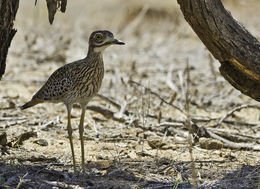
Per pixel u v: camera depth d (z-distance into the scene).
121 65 18.77
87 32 23.47
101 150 10.47
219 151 10.41
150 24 25.83
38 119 12.84
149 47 21.73
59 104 14.60
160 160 9.54
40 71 18.61
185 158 9.88
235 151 10.52
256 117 13.91
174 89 15.71
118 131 11.98
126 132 11.88
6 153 9.64
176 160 9.68
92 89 9.30
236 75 9.12
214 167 9.26
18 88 16.23
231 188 8.07
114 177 8.55
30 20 22.94
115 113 12.62
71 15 25.30
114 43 9.12
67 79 9.28
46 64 19.44
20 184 7.71
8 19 8.84
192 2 8.45
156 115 12.96
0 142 10.05
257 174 8.78
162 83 16.81
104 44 9.10
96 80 9.27
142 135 11.66
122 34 23.66
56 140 11.07
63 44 20.91
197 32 8.88
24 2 27.00
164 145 10.82
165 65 19.06
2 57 9.09
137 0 29.88
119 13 27.42
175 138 11.38
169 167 9.10
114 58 19.38
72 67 9.30
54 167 9.04
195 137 11.26
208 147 10.67
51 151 10.18
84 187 7.84
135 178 8.52
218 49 8.84
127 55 20.28
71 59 19.58
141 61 19.59
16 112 13.44
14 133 11.29
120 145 10.84
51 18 9.18
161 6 28.48
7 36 8.98
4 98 14.86
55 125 12.31
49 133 11.66
